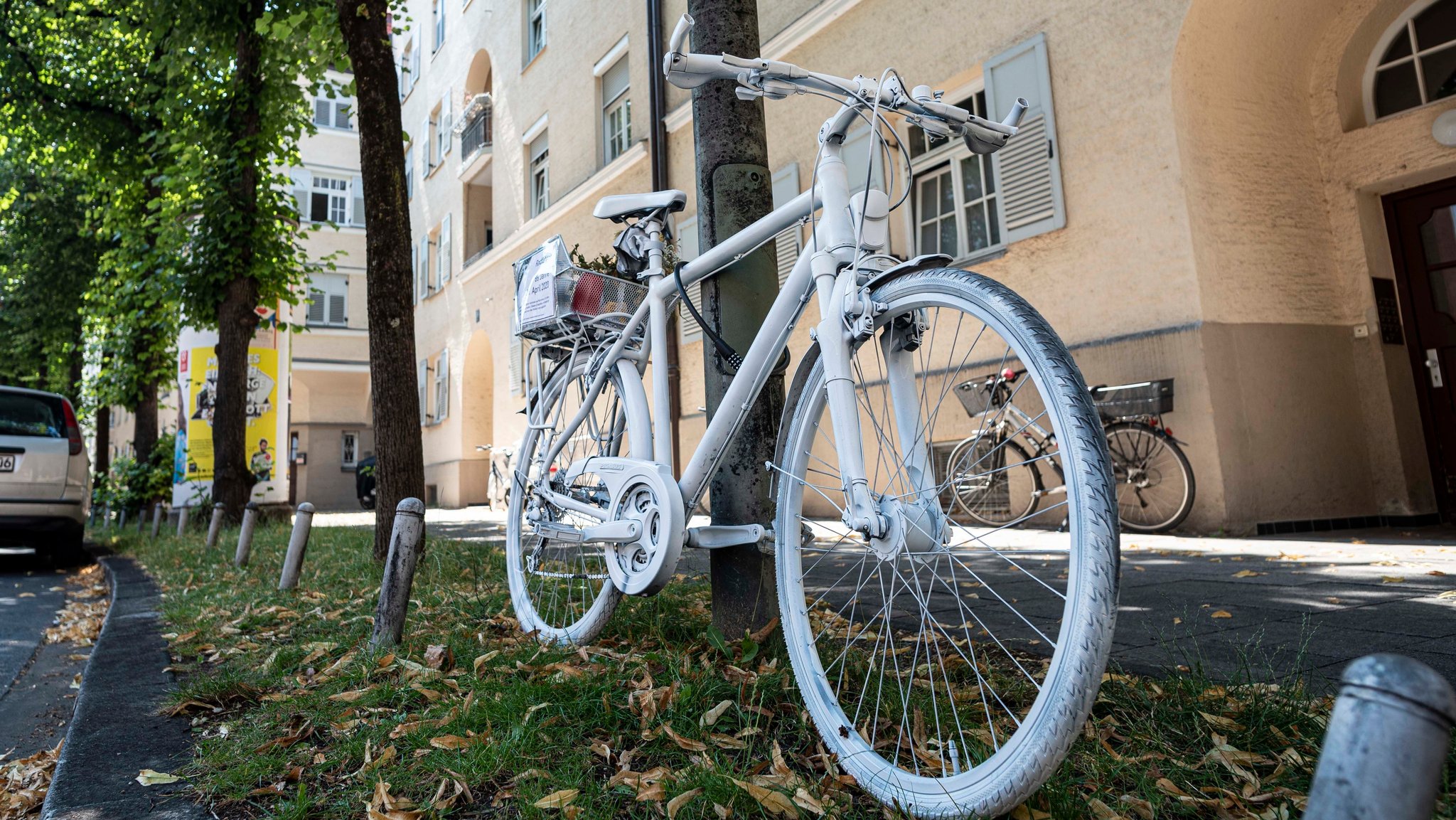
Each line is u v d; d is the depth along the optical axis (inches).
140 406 580.4
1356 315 254.7
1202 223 236.1
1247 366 235.0
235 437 410.0
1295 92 260.2
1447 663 85.1
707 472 91.4
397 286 220.4
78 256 668.1
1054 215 267.9
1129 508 242.5
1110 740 68.3
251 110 414.0
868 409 69.5
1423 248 251.0
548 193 608.4
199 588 205.2
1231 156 244.8
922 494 64.2
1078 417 50.1
